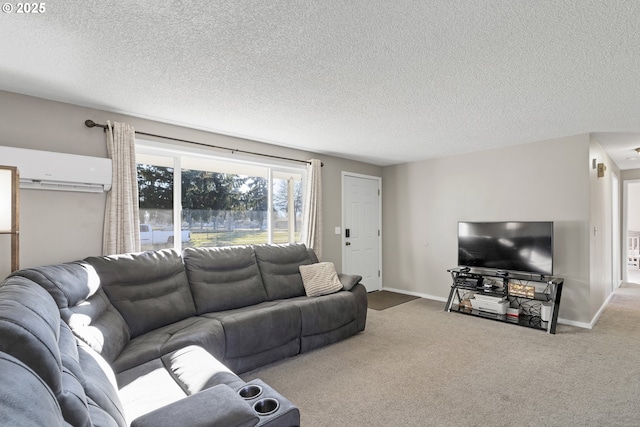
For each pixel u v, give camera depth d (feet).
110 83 8.01
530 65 7.10
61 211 9.00
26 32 5.81
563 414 6.73
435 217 17.08
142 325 7.96
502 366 8.98
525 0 4.99
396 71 7.39
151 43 6.23
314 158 15.88
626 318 13.41
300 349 9.77
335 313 10.65
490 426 6.36
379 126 11.62
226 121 11.00
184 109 9.84
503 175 14.61
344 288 11.85
